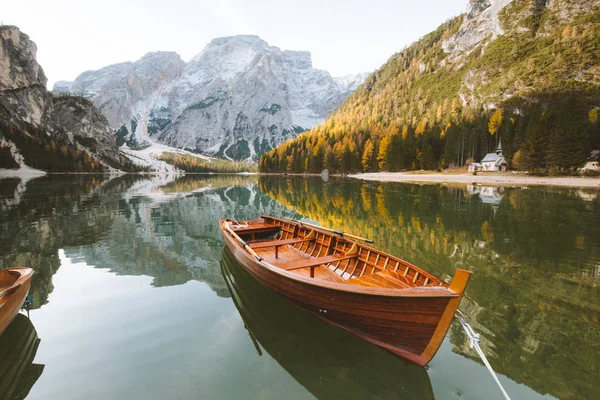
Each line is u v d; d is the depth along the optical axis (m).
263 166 168.88
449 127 103.69
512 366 5.57
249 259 8.82
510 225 18.39
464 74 157.75
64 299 8.34
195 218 22.08
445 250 13.12
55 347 6.12
